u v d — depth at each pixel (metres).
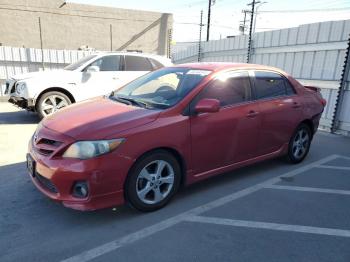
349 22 7.11
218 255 2.88
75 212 3.54
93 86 8.21
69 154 3.11
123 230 3.22
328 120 7.91
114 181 3.18
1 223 3.28
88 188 3.08
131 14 22.33
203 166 3.93
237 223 3.42
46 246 2.93
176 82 4.15
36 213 3.50
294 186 4.44
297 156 5.32
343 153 6.08
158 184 3.56
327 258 2.89
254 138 4.44
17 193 3.96
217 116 3.93
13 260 2.73
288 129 4.96
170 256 2.84
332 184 4.55
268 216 3.59
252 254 2.91
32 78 7.63
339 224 3.48
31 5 19.98
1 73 11.84
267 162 5.41
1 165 4.93
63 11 20.78
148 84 4.46
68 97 7.99
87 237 3.09
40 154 3.32
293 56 8.64
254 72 4.59
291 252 2.96
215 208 3.74
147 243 3.02
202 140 3.80
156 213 3.58
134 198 3.38
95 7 21.45
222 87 4.12
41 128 3.59
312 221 3.52
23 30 20.11
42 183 3.38
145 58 8.97
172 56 21.47
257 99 4.49
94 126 3.26
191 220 3.46
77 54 12.77
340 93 7.46
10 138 6.48
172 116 3.57
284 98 4.88
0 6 19.34
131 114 3.52
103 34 21.97
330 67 7.68
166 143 3.46
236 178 4.66
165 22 23.31
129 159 3.22
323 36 7.72
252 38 10.12
